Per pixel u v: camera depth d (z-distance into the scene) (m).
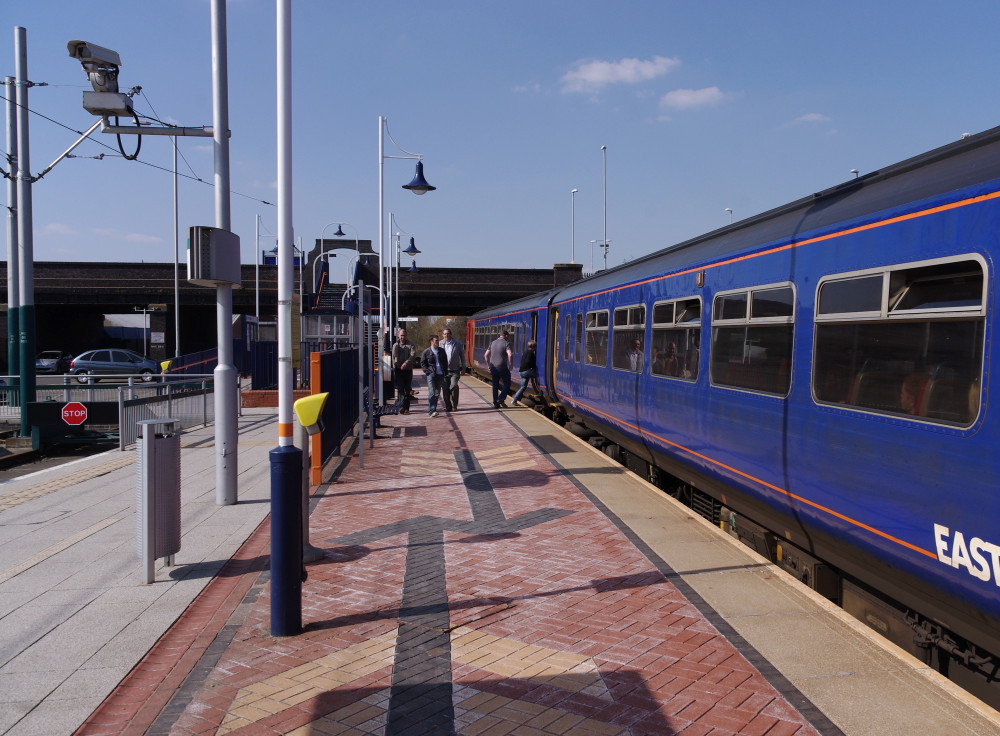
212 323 50.22
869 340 4.66
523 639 4.60
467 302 46.62
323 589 5.57
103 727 3.64
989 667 3.99
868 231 4.73
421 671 4.19
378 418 14.79
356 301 26.64
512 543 6.72
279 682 4.08
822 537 5.31
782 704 3.73
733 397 6.65
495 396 19.09
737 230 7.45
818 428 5.19
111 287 40.47
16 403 17.14
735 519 7.14
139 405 13.88
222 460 8.30
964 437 3.75
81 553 6.57
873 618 5.02
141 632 4.80
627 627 4.75
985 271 3.71
